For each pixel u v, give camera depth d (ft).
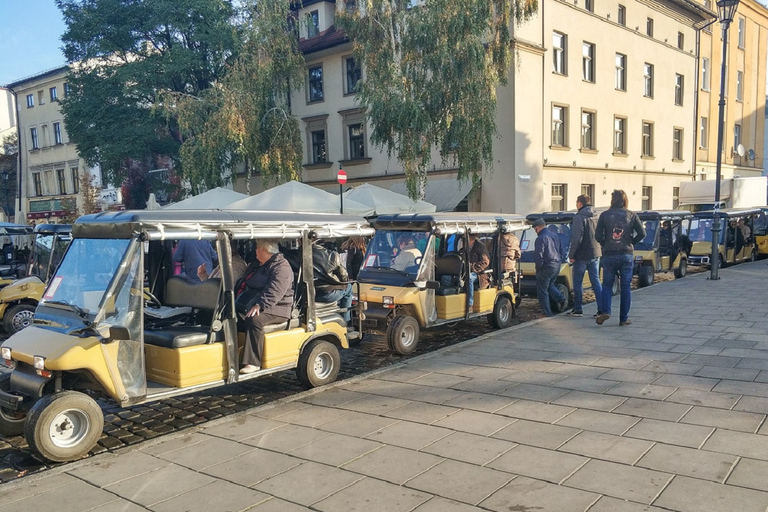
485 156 58.70
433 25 54.29
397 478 13.44
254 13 75.05
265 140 77.10
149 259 21.71
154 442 16.44
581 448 14.60
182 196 95.20
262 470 14.30
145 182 104.01
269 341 19.85
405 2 57.26
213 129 72.79
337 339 22.66
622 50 89.40
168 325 20.10
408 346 27.02
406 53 56.49
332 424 17.42
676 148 108.06
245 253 27.40
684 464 13.35
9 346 16.93
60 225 35.14
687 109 108.27
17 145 166.09
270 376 24.20
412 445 15.40
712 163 118.62
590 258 32.48
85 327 16.05
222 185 79.71
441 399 19.30
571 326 30.25
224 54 86.89
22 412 17.10
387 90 56.90
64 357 15.33
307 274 21.26
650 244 46.62
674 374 20.61
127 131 84.99
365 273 29.30
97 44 85.97
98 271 17.19
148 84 84.64
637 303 36.52
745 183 87.61
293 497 12.78
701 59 112.16
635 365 22.06
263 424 17.67
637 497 11.93
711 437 14.87
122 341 16.39
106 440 17.57
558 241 34.96
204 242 28.30
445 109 56.49
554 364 22.88
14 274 41.24
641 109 95.04
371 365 25.82
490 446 15.05
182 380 17.51
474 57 54.13
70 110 89.61
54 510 12.64
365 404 19.22
